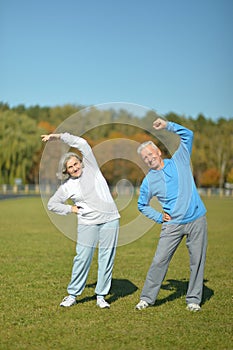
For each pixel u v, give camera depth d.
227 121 74.69
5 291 6.42
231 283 7.20
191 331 4.79
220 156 66.31
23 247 10.96
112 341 4.46
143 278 7.55
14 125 50.72
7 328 4.80
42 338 4.51
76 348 4.26
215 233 14.98
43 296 6.16
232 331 4.82
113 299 6.09
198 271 5.55
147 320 5.16
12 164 49.69
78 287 5.68
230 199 43.50
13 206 27.39
